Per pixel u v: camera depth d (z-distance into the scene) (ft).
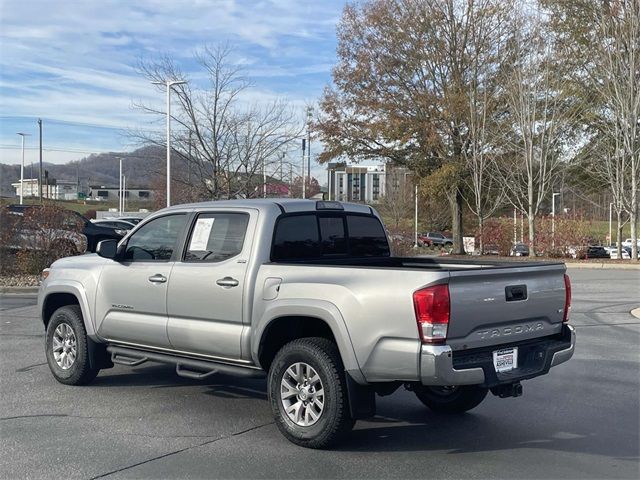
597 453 18.24
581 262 91.25
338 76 117.50
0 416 21.34
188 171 90.12
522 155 101.09
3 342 34.01
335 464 17.24
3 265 60.80
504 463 17.43
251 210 20.75
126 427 20.25
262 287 19.56
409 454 18.08
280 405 18.95
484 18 106.22
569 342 19.88
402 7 112.16
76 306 25.50
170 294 21.67
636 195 92.27
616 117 91.09
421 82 113.19
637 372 28.17
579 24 101.19
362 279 17.65
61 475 16.30
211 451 18.16
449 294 16.55
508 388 18.33
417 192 125.29
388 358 16.92
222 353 20.45
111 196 321.93
